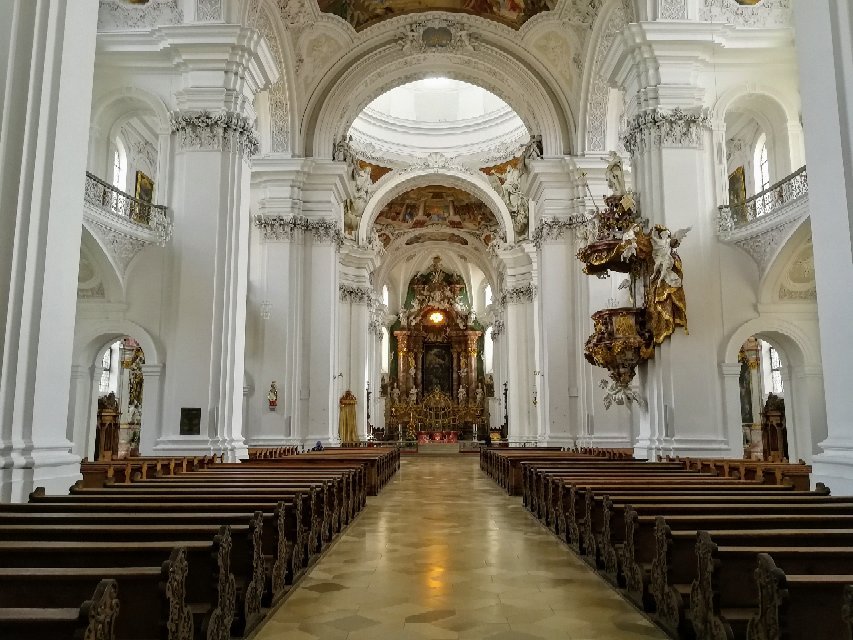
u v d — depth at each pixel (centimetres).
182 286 1131
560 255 1730
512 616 447
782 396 1488
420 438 3600
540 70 1808
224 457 1091
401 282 4084
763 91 1174
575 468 942
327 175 1817
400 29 1816
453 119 2903
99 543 326
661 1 1153
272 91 1741
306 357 1767
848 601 222
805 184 1052
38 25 540
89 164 1220
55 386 547
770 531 369
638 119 1151
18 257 514
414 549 685
